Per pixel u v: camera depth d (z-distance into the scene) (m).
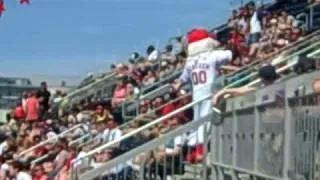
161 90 27.69
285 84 8.33
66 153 24.19
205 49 18.02
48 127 32.62
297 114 7.91
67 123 33.28
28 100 36.41
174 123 19.50
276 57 23.83
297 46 24.91
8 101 58.03
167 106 22.38
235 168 11.03
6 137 33.69
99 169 14.28
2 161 28.86
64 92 47.75
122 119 28.45
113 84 38.78
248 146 10.19
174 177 15.27
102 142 23.53
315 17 35.31
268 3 40.94
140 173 15.39
